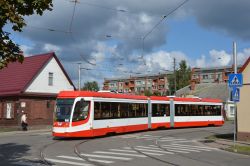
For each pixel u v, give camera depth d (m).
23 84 44.59
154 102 37.28
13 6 9.97
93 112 28.12
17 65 49.28
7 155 17.75
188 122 42.41
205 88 87.25
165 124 38.72
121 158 17.00
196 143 25.52
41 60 46.97
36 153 18.53
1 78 49.25
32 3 10.19
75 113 27.03
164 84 132.38
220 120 48.50
